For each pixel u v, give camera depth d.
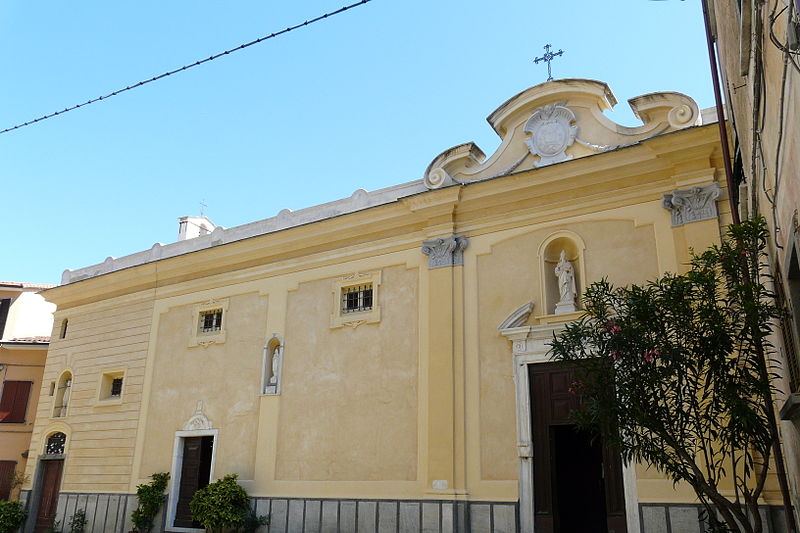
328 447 15.70
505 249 14.81
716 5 8.63
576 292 13.84
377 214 16.48
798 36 4.14
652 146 13.20
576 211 14.22
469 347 14.52
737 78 7.68
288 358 17.09
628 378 6.98
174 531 17.36
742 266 7.15
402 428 14.80
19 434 26.62
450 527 13.43
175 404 18.73
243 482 16.62
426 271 15.59
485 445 13.74
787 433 8.98
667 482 11.86
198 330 19.19
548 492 12.94
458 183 15.55
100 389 20.70
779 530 10.77
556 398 13.35
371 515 14.56
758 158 7.27
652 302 7.15
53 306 29.80
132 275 20.97
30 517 21.00
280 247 18.11
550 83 14.90
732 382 6.73
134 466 18.86
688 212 12.87
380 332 15.83
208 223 25.12
